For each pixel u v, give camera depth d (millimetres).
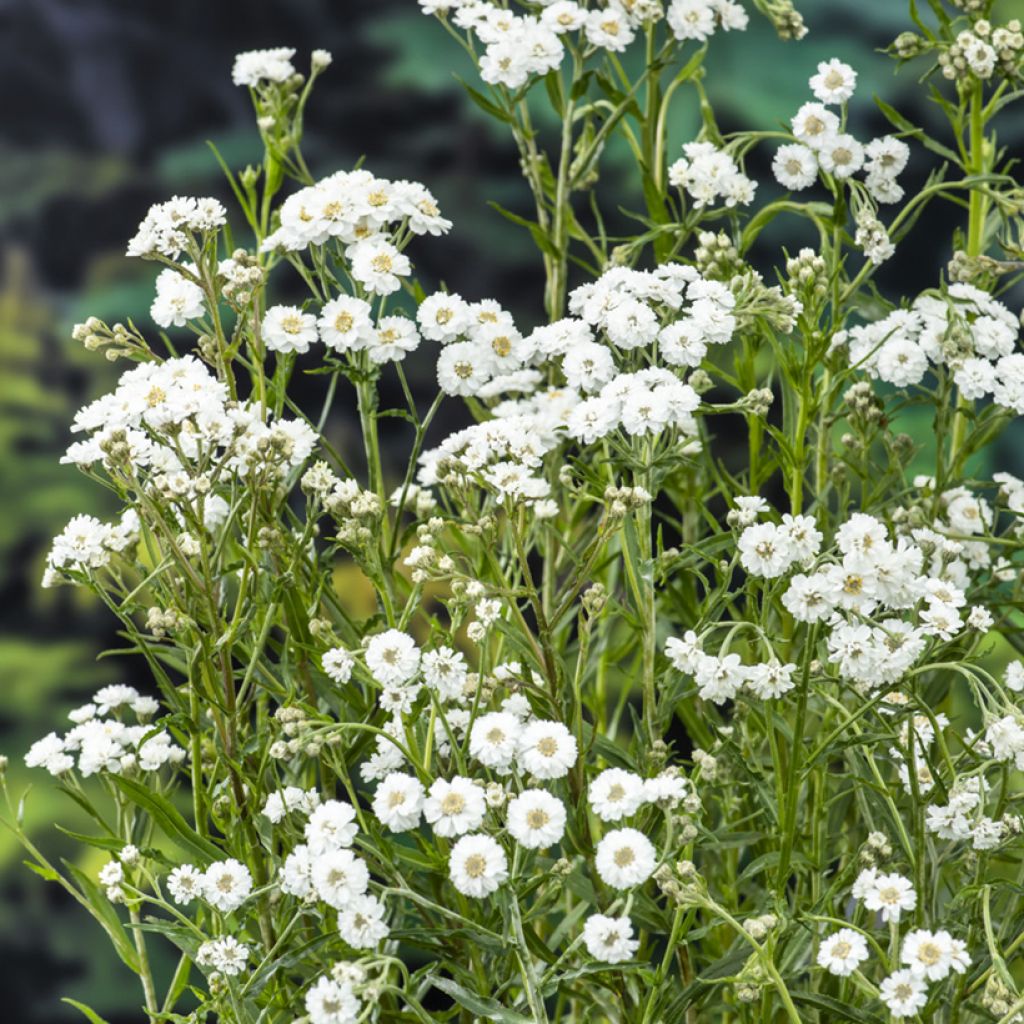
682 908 1480
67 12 4258
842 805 1617
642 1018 1503
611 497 1508
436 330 1564
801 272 1567
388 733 1503
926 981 1484
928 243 3652
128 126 4367
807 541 1505
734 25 1660
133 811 1572
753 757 1594
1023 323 1621
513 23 1646
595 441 1561
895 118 1630
